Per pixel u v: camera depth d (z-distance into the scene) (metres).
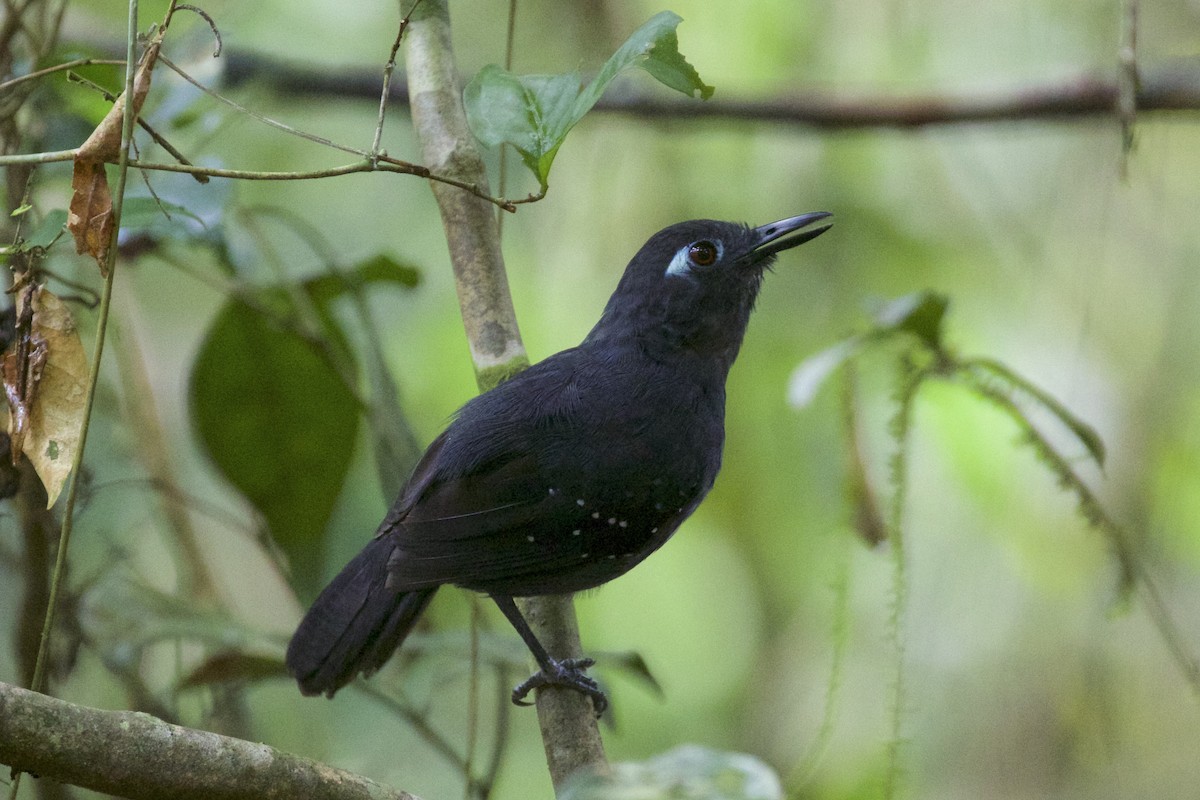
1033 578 11.92
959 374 8.18
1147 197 11.97
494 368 8.50
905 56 12.66
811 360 8.34
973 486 12.04
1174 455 11.91
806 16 12.80
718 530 13.27
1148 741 11.70
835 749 12.27
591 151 12.42
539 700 7.79
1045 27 12.62
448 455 8.44
